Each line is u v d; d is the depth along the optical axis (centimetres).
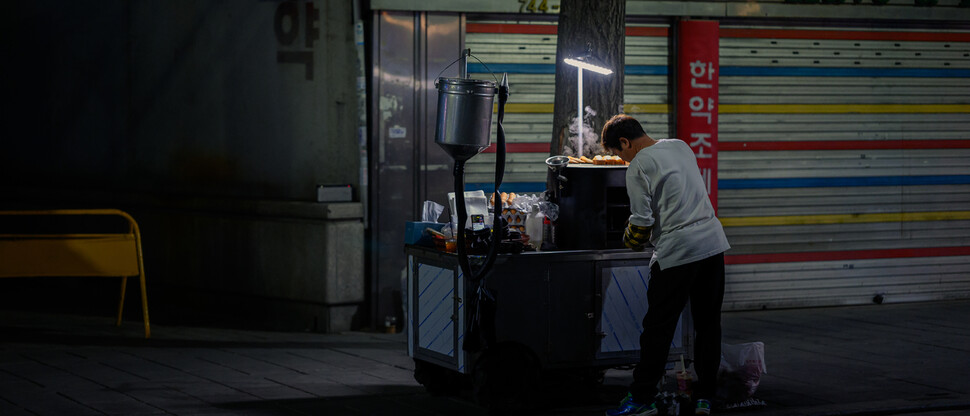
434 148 892
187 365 718
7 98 1172
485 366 569
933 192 1032
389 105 878
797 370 705
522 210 616
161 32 1007
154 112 1020
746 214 982
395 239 887
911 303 1032
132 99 1039
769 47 979
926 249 1035
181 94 995
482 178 912
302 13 888
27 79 1149
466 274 557
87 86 1084
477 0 888
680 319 616
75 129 1100
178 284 1002
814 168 998
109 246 816
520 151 925
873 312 973
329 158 886
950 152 1035
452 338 588
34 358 739
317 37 883
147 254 1028
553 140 727
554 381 654
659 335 562
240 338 837
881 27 1005
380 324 884
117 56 1050
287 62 902
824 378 678
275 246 908
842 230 1009
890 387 647
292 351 779
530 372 580
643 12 934
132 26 1033
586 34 711
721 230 571
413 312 630
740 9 958
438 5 880
